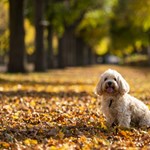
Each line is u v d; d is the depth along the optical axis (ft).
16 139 33.78
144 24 192.54
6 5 185.16
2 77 101.86
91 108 51.98
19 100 58.70
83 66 257.34
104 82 35.88
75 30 241.96
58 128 37.81
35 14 151.12
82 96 66.64
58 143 32.19
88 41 270.26
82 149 30.50
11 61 126.11
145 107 38.22
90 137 34.76
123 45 296.30
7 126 38.75
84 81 104.37
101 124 39.27
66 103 56.90
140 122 37.93
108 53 410.31
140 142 33.55
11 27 125.29
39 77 114.32
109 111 36.83
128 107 36.83
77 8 183.83
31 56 306.55
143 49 334.03
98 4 213.66
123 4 262.26
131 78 122.52
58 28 183.83
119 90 35.96
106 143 32.30
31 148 30.53
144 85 93.35
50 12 173.88
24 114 46.06
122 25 274.16
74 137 34.68
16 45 125.49
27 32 233.96
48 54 185.78
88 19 219.00
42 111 48.75
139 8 181.88
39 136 34.86
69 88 81.61
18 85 80.74
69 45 223.71
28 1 174.29
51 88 79.97
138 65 276.82
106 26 264.93
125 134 35.04
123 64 311.88
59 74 140.05
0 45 180.55
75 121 41.88
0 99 59.72
